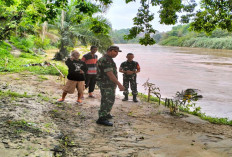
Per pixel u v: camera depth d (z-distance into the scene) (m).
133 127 5.07
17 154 3.20
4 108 5.16
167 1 6.02
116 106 6.95
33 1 7.93
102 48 20.70
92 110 6.14
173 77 16.09
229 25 6.53
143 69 20.41
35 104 5.91
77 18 8.10
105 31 7.65
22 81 9.22
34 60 18.64
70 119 5.19
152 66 23.20
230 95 10.70
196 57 38.22
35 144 3.59
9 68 12.24
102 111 4.96
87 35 20.11
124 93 7.79
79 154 3.53
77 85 6.57
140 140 4.29
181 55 43.38
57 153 3.47
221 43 82.62
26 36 26.28
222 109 8.50
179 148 3.97
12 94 6.54
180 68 21.69
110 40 20.78
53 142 3.79
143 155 3.63
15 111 5.06
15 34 25.38
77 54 6.38
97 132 4.56
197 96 6.80
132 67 7.47
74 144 3.86
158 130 4.96
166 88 12.22
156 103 7.89
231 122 6.25
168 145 4.10
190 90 6.95
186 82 14.16
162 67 22.34
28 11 8.44
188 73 18.23
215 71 19.72
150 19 6.38
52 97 7.08
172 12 6.34
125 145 4.00
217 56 41.28
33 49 27.72
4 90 7.14
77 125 4.85
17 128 4.09
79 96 6.68
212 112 8.11
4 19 20.36
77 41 22.64
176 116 6.29
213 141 4.45
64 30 20.39
